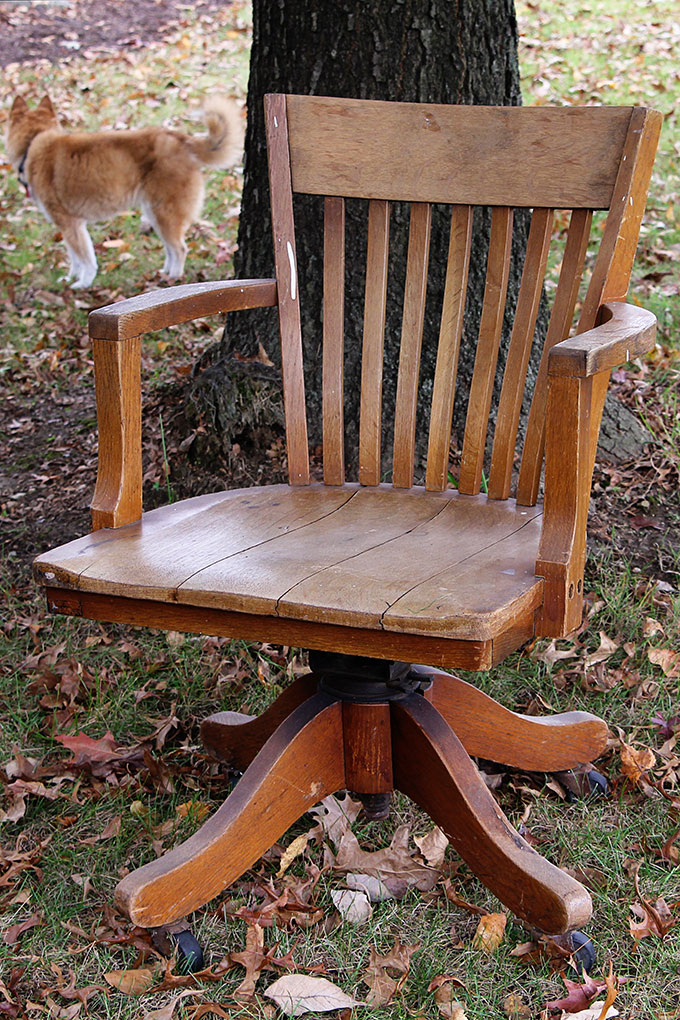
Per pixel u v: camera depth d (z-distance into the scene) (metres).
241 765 1.93
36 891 1.74
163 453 2.75
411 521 1.62
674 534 2.52
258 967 1.54
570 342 1.32
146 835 1.85
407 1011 1.46
